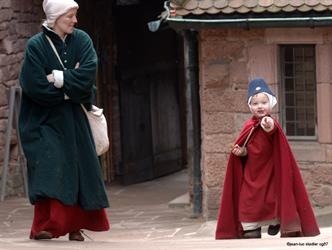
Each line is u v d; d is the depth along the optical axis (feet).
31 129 35.78
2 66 78.79
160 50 100.73
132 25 95.71
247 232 37.78
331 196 65.05
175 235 58.08
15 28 80.84
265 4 62.18
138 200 82.33
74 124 35.94
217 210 66.80
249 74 65.26
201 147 69.51
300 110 65.41
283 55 65.26
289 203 37.04
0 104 78.74
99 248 34.47
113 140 97.40
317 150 65.05
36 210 36.01
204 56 65.92
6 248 34.81
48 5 35.60
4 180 78.54
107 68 96.58
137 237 57.31
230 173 38.22
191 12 62.85
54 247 34.24
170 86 102.83
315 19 61.46
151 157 98.53
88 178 35.99
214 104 66.18
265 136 37.40
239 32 64.95
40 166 35.27
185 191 88.63
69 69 35.76
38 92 35.22
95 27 94.27
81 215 36.29
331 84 64.34
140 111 97.04
